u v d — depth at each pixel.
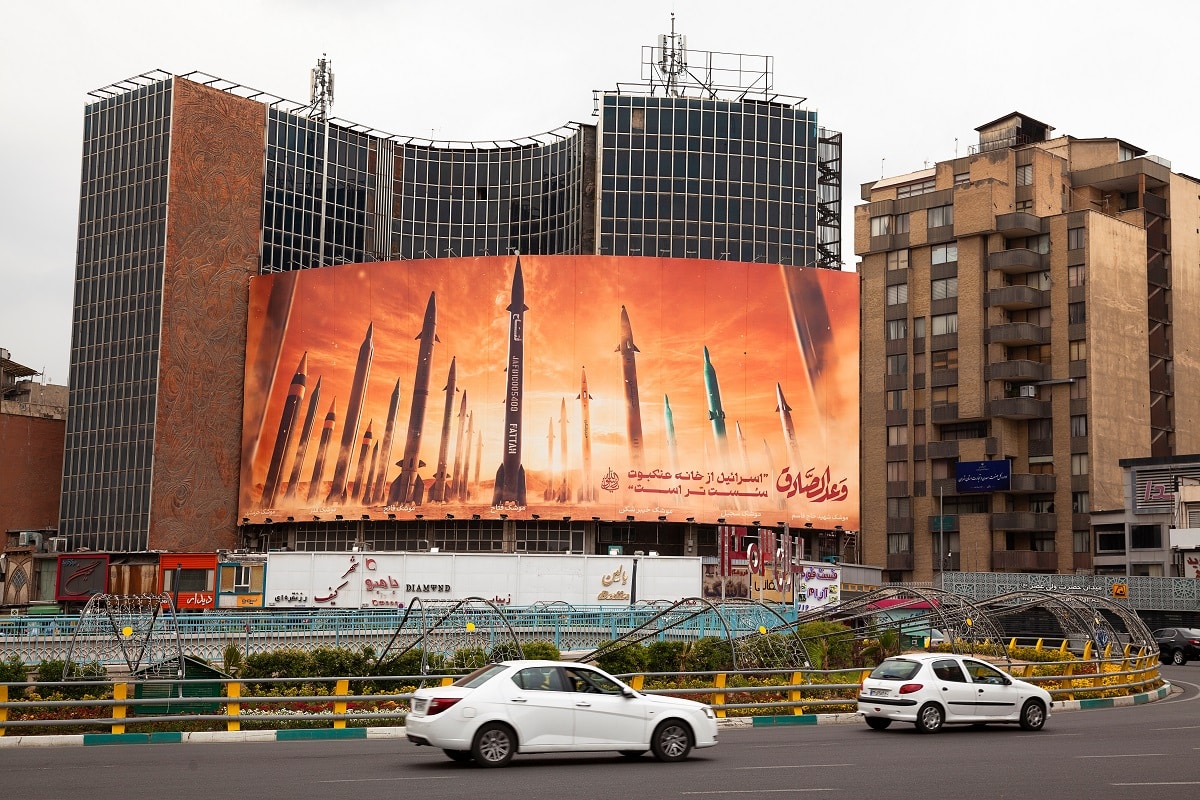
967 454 103.00
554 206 116.94
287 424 101.06
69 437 108.75
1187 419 109.31
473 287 98.62
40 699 31.33
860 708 31.73
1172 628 71.06
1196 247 113.31
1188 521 90.12
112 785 19.64
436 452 97.19
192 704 30.38
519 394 96.94
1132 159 109.50
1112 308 103.19
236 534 103.81
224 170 107.75
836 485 97.31
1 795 18.38
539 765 23.14
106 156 110.19
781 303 98.62
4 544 110.50
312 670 36.47
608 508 95.31
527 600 68.56
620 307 97.56
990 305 104.19
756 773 21.61
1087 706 39.47
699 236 108.69
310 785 19.72
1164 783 19.95
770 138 111.12
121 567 97.44
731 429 96.75
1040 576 88.25
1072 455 100.81
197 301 105.06
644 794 18.80
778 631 42.06
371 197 117.12
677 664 38.66
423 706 23.05
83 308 109.81
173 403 103.31
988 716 30.84
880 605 57.34
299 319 102.25
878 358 109.31
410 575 68.88
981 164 107.00
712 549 97.56
